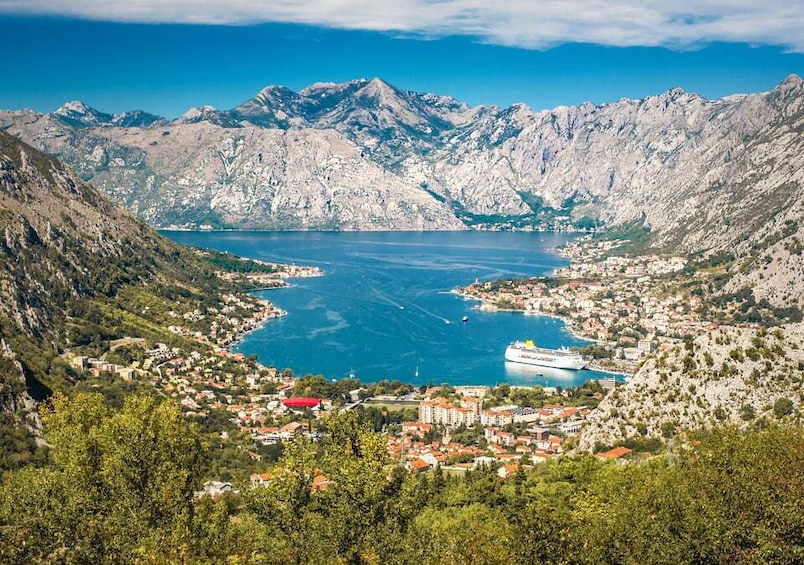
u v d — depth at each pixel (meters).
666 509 106.81
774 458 112.69
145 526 109.81
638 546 104.44
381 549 105.94
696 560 100.81
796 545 97.81
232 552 105.69
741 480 106.19
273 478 114.81
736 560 99.56
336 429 129.62
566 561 104.44
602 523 111.06
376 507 110.19
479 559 105.19
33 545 106.81
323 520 108.06
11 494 115.25
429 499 184.25
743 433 129.88
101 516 112.69
